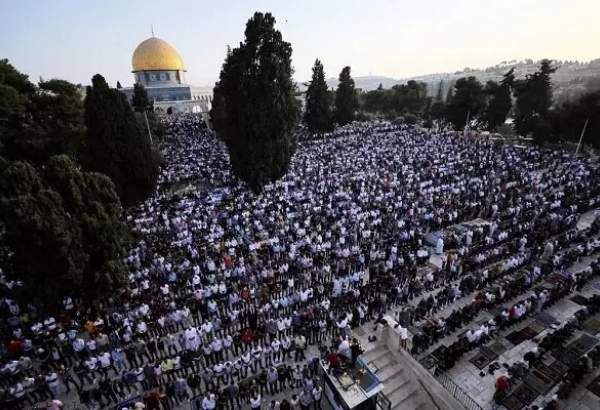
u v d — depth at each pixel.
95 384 14.17
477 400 13.45
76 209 17.20
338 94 72.94
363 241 24.11
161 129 60.75
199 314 18.05
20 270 16.20
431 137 61.00
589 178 34.91
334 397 12.80
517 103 60.91
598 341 16.09
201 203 30.73
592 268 20.06
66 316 17.08
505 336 16.59
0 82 30.00
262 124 32.75
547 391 13.70
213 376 13.54
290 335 16.19
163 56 100.81
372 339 15.89
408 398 13.91
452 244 23.75
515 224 25.30
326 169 40.06
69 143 34.94
